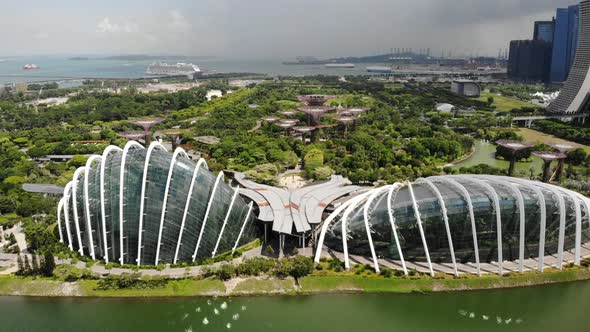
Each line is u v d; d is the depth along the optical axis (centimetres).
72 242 15212
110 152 16588
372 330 11500
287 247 15600
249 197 18538
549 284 13450
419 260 14738
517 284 13362
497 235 14188
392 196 15300
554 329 11631
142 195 14125
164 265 14138
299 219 15850
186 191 14650
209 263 14388
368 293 13038
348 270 14000
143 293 12800
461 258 14612
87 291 12900
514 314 12212
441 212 14262
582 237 15650
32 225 16125
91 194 14688
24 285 13100
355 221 15050
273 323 11725
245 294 12938
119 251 14312
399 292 13062
